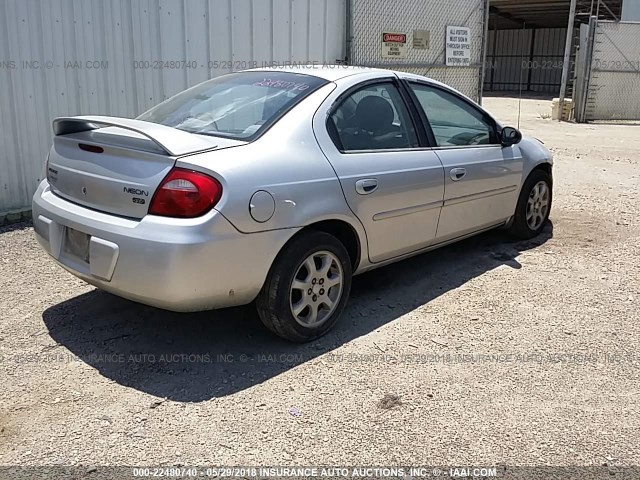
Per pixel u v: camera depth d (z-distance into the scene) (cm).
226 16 775
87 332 401
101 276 342
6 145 642
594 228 655
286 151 366
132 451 286
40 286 474
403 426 308
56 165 386
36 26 638
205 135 377
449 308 448
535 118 1905
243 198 333
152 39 719
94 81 686
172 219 323
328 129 395
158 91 736
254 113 392
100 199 351
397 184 423
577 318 434
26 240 586
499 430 306
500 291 480
